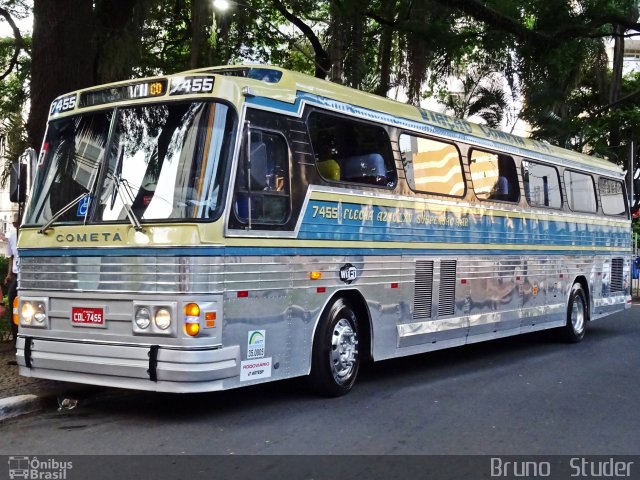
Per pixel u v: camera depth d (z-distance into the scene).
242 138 6.67
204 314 6.22
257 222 6.78
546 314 12.05
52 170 7.34
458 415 7.08
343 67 16.81
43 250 7.00
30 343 7.01
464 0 14.55
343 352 7.88
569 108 27.17
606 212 14.52
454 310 9.80
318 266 7.50
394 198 8.67
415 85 17.31
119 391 7.96
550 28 15.96
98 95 7.23
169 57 19.02
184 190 6.42
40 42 9.53
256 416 6.90
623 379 9.17
